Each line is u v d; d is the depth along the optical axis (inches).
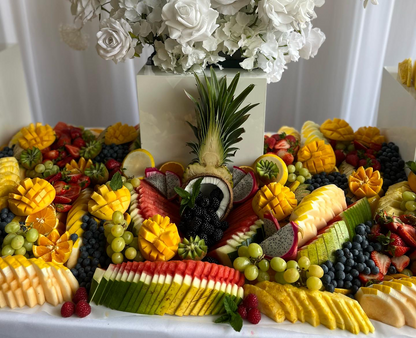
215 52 61.7
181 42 55.7
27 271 51.3
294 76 123.6
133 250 55.1
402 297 49.3
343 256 53.5
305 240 56.4
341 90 119.6
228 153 69.6
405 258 56.1
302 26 60.8
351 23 109.7
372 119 124.6
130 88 125.5
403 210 63.2
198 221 58.2
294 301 50.4
